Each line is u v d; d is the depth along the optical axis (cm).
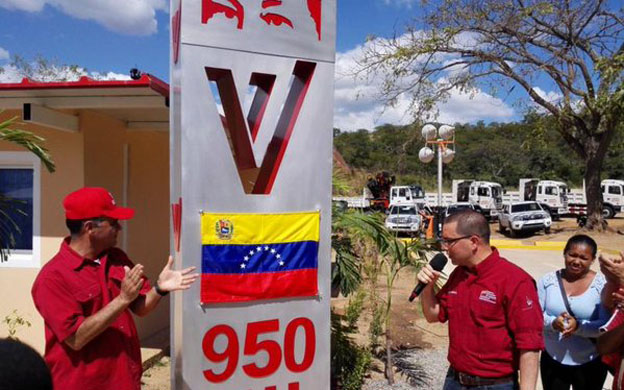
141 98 489
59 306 229
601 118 1972
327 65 313
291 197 306
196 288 283
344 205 548
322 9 311
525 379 248
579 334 328
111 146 564
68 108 500
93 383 239
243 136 300
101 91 470
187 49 278
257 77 312
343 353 502
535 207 2345
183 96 278
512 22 1723
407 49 1662
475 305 263
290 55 303
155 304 252
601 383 338
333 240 507
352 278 502
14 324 513
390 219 2038
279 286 302
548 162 5356
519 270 261
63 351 236
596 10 1748
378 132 5209
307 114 310
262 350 300
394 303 894
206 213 284
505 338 259
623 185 3278
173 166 303
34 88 457
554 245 1861
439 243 530
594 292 329
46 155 405
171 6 312
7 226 539
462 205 2698
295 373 309
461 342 269
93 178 534
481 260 266
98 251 247
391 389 516
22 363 107
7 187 541
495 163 5497
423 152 1336
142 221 631
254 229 295
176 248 295
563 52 1819
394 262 530
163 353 591
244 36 291
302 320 311
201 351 284
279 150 313
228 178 289
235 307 293
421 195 3181
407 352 634
